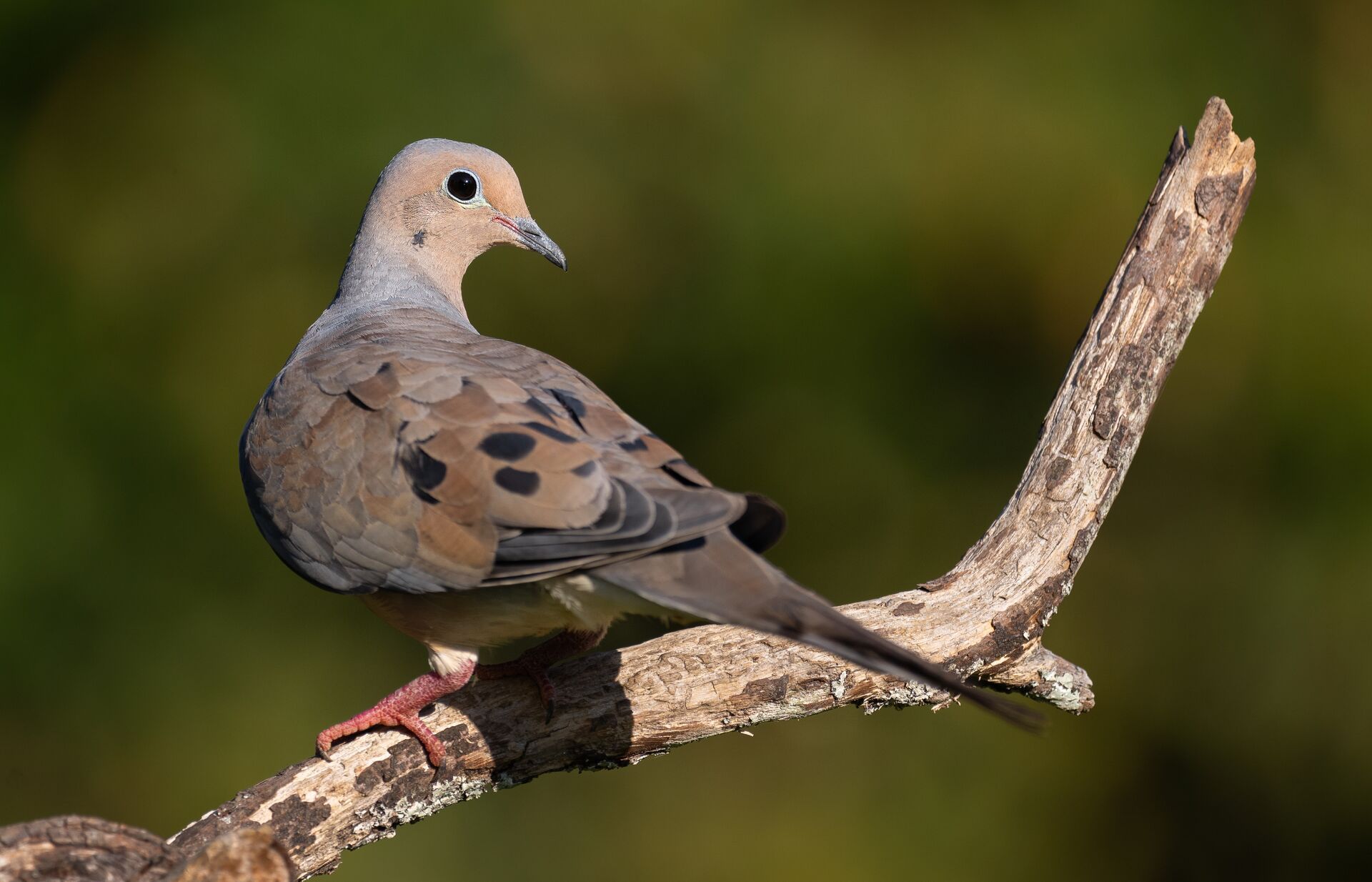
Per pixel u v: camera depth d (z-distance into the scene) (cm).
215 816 890
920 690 991
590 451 849
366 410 916
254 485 967
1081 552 1017
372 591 930
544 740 949
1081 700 1048
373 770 923
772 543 830
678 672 967
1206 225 1030
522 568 842
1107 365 1026
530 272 2045
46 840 725
